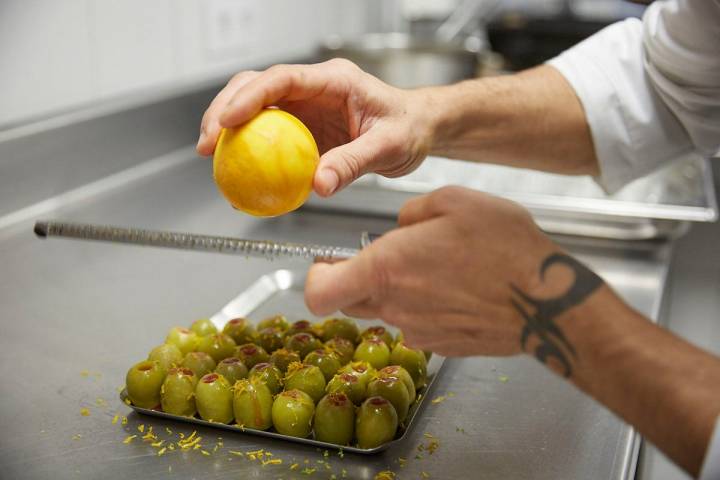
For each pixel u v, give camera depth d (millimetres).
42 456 685
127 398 749
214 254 1134
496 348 605
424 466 675
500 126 887
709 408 491
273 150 613
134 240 743
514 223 569
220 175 627
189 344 800
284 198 625
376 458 682
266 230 1217
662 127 917
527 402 777
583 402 777
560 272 554
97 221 1208
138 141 1374
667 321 1141
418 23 2287
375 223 1253
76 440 707
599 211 1148
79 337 894
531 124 903
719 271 1670
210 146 695
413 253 570
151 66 1364
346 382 723
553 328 554
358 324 931
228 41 1548
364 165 711
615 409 542
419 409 743
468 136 879
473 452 696
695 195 1269
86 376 812
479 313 579
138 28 1318
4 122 1109
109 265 1094
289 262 1095
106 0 1240
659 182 1334
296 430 692
